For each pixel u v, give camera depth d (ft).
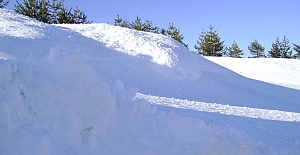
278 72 74.43
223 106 25.94
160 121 13.04
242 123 18.81
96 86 11.64
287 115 25.64
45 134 9.23
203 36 135.23
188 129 12.87
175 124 13.04
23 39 33.83
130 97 14.26
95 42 42.27
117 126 11.73
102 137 10.85
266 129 18.17
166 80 38.01
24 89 9.83
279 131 18.11
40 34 37.63
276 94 48.52
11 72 9.85
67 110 10.26
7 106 8.80
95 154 9.93
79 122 10.39
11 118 8.90
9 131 8.55
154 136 11.94
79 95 11.04
